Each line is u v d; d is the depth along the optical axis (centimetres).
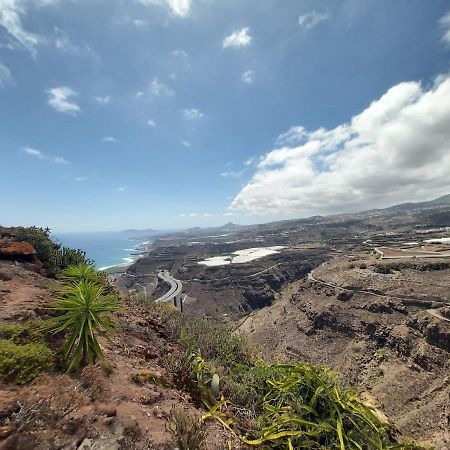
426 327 5656
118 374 502
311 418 495
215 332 977
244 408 559
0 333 459
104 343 618
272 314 10050
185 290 16888
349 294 8044
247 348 953
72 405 343
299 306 9256
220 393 586
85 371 439
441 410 3541
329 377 567
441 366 4831
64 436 290
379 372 5422
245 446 431
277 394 577
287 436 444
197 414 484
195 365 632
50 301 644
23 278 839
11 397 332
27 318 545
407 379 4784
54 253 1111
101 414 353
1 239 1005
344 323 7319
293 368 595
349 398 525
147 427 373
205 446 373
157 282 19700
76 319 468
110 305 512
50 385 379
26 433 270
